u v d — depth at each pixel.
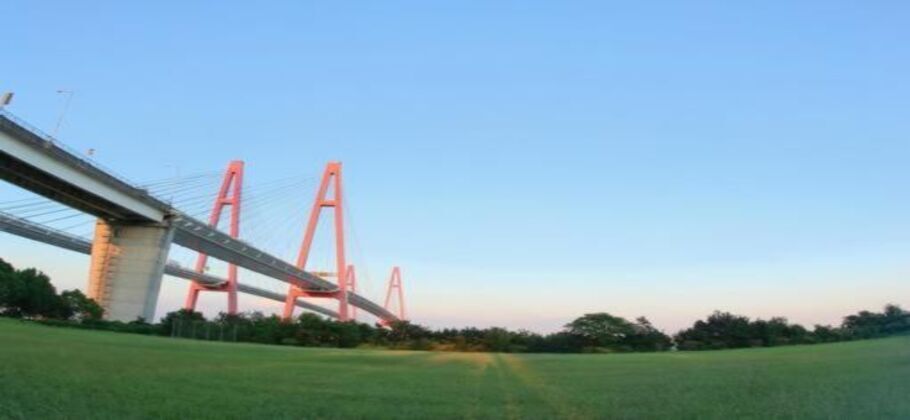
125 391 29.41
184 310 131.00
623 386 42.06
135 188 110.69
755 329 142.50
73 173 93.56
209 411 25.88
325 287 172.00
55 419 22.03
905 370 45.47
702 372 53.62
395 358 75.44
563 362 73.38
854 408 30.03
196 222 122.44
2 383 27.91
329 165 183.25
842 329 122.50
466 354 95.56
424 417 27.16
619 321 146.62
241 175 159.50
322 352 84.62
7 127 79.06
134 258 115.56
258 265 143.50
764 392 36.28
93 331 89.50
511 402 32.66
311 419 25.59
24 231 107.12
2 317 88.56
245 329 124.44
